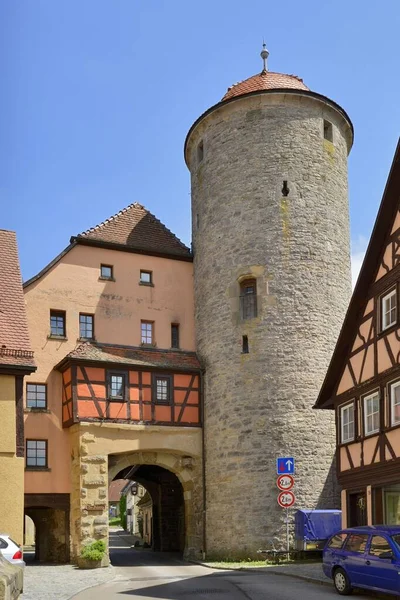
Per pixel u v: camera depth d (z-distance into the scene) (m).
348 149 27.81
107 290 25.81
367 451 17.19
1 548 14.72
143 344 25.91
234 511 23.16
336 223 25.42
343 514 18.41
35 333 24.25
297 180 24.86
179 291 27.08
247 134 25.36
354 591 13.70
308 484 22.80
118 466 23.95
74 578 18.09
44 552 25.11
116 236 26.62
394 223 16.39
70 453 23.58
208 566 21.50
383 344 16.61
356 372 18.03
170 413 24.55
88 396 23.23
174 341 26.55
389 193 16.30
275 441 23.00
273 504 22.56
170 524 31.12
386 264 16.72
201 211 26.72
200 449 24.86
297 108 25.39
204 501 24.41
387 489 16.77
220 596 13.63
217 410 24.48
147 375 24.45
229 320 24.69
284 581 16.19
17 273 22.66
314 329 24.00
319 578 15.92
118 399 23.66
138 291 26.38
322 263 24.64
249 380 23.73
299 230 24.56
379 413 16.58
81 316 25.22
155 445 24.03
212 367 25.05
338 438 18.94
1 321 20.69
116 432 23.41
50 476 23.28
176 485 31.25
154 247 27.19
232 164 25.52
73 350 24.28
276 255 24.33
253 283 24.62
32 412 23.55
